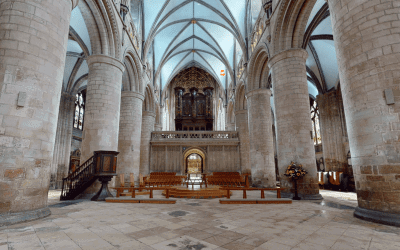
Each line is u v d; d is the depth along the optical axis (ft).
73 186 32.19
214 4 67.51
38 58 19.43
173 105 133.69
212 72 109.91
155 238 13.16
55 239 12.89
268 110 57.52
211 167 77.77
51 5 21.02
